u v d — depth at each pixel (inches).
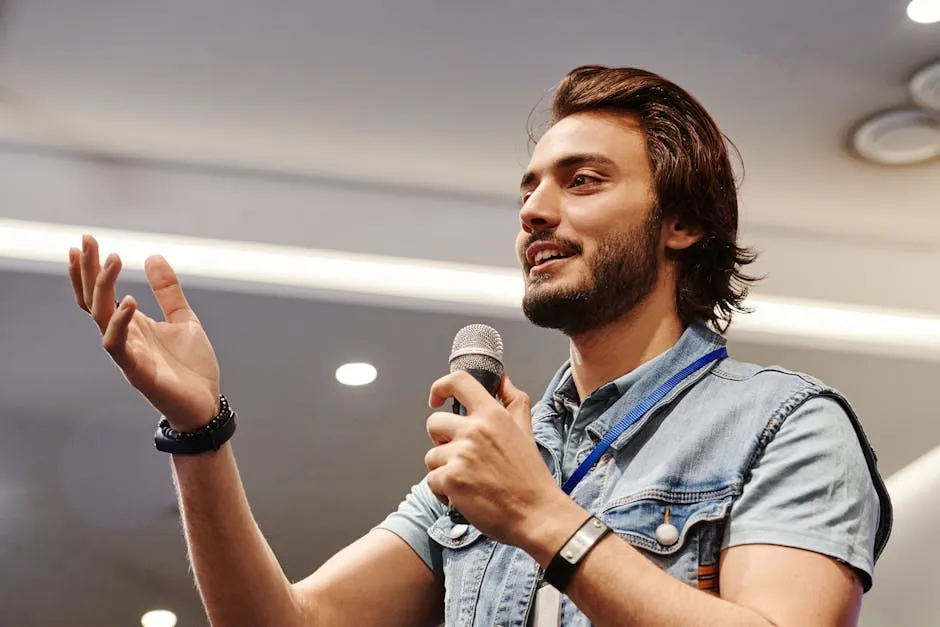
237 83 140.6
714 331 62.2
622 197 63.0
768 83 138.4
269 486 225.3
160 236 155.8
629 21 128.2
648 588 46.3
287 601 59.6
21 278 164.4
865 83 137.9
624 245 61.9
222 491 58.0
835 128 146.6
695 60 134.8
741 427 54.6
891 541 207.2
